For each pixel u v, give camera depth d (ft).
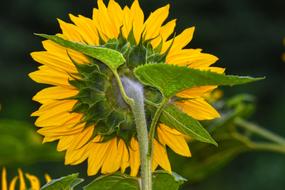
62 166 13.75
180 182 5.22
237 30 21.26
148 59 5.22
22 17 20.38
